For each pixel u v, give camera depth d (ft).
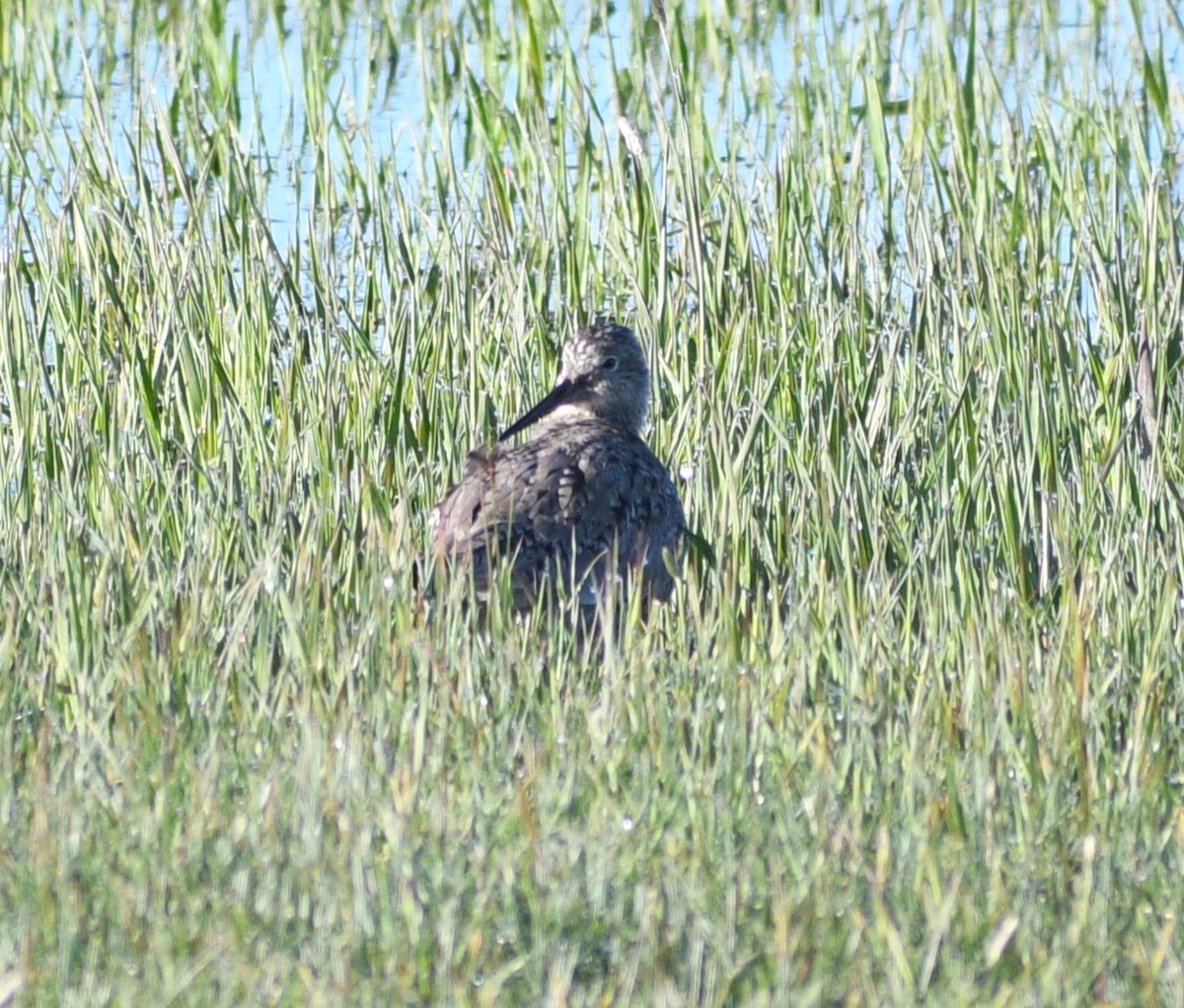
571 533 35.27
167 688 28.99
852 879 23.35
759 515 38.81
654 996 20.76
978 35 76.33
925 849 23.65
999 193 57.31
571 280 49.21
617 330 41.50
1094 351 45.24
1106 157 60.49
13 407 42.24
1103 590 33.78
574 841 23.89
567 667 31.09
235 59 67.00
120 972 20.98
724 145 65.31
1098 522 37.45
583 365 41.16
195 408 43.01
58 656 29.94
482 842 23.98
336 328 45.47
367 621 31.17
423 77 65.26
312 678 28.94
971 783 26.48
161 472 38.86
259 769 26.07
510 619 32.58
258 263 46.44
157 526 35.55
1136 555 35.55
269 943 21.75
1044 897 23.49
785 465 39.99
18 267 46.85
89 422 41.55
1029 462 38.68
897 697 29.09
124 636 30.27
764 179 54.49
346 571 34.81
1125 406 42.11
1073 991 20.98
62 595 31.60
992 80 58.54
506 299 46.21
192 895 22.62
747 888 23.02
